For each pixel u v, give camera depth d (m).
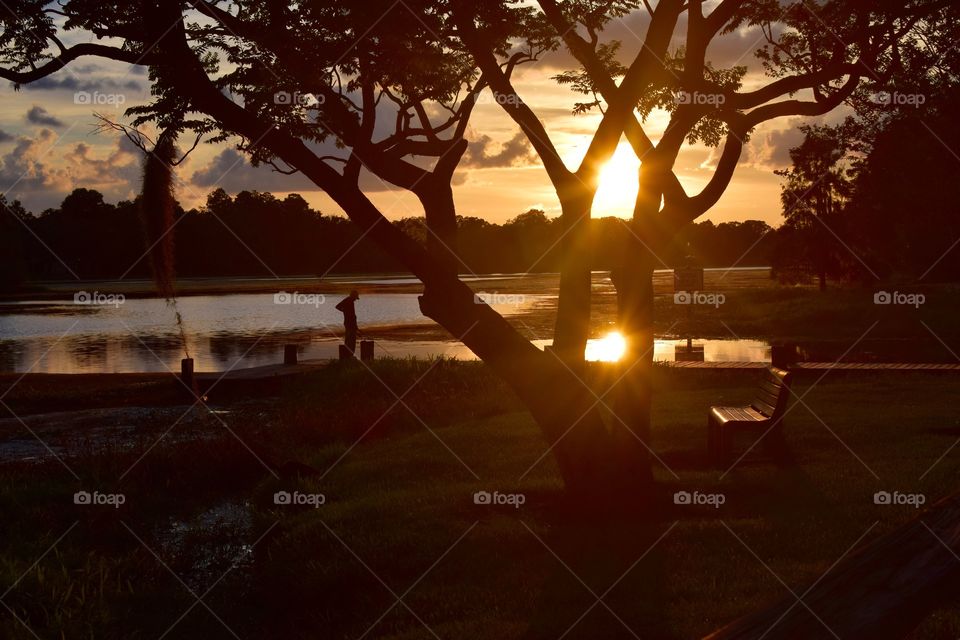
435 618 6.44
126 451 14.02
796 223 57.19
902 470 9.26
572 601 6.27
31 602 7.60
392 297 70.12
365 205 8.45
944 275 49.41
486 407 16.44
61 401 20.34
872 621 1.75
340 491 10.71
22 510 11.20
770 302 50.56
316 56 8.41
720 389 17.22
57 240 118.38
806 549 6.93
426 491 9.82
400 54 8.55
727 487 9.09
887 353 26.39
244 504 11.52
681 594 6.21
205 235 130.62
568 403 8.64
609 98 9.19
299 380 21.44
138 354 31.84
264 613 7.66
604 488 8.57
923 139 14.44
